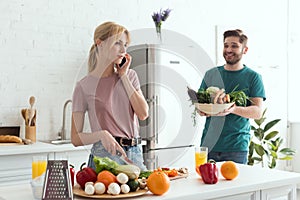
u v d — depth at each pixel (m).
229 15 5.59
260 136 5.50
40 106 4.21
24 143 3.68
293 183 2.36
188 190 2.02
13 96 4.07
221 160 3.34
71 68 4.38
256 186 2.18
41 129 4.21
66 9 4.34
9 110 4.05
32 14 4.15
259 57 5.90
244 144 3.36
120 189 1.89
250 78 3.38
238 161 3.34
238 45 3.36
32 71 4.16
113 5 4.64
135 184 1.93
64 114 4.22
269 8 6.03
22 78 4.11
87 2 4.46
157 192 1.92
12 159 3.35
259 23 5.90
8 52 4.04
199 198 1.98
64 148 3.58
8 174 3.33
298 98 6.35
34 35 4.16
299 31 6.32
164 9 5.02
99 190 1.87
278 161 6.18
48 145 3.61
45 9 4.22
